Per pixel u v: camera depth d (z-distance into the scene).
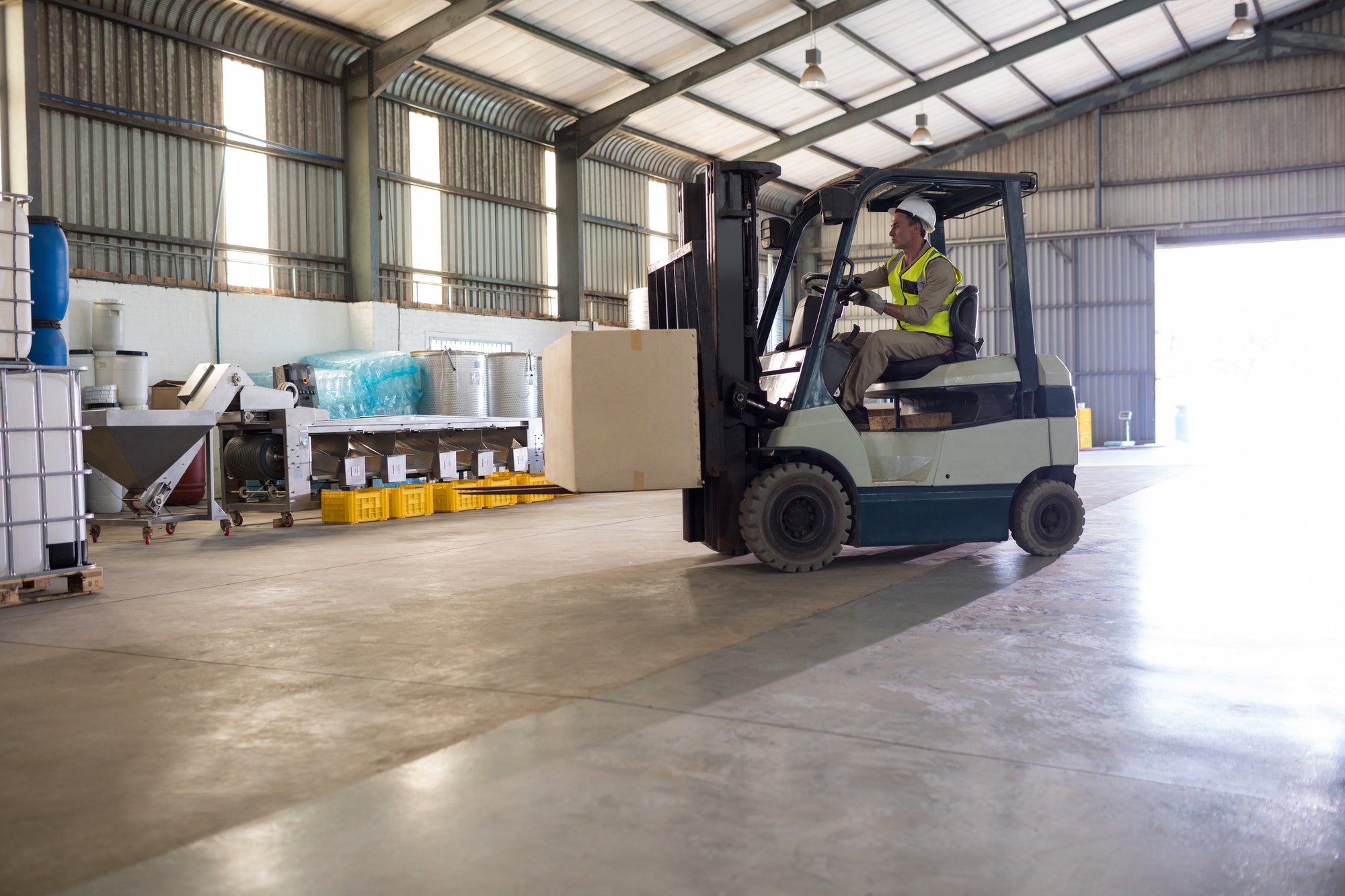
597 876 1.84
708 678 3.27
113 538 8.55
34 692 3.25
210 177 12.27
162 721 2.89
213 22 12.12
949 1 16.05
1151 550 6.15
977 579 5.18
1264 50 20.41
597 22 14.29
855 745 2.56
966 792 2.23
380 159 14.22
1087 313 22.42
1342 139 20.31
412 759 2.51
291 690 3.22
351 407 12.15
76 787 2.36
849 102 19.00
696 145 19.42
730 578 5.35
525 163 16.77
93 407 10.14
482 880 1.83
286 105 13.13
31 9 9.89
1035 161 22.45
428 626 4.26
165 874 1.89
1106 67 20.62
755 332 5.55
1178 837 1.99
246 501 9.49
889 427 6.23
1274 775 2.32
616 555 6.50
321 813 2.16
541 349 16.83
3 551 4.89
